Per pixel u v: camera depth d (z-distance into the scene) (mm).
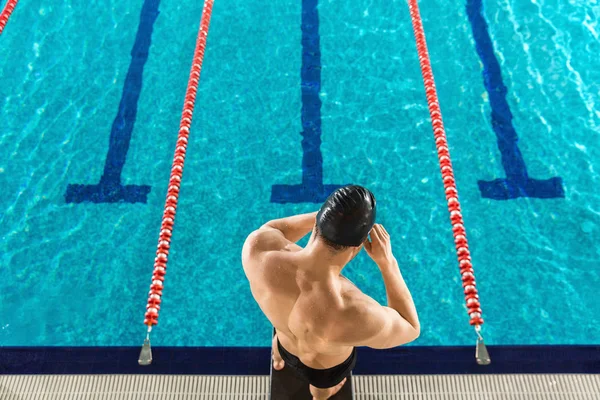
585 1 4516
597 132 3771
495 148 3725
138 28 4461
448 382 2717
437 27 4406
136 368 2873
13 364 2871
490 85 4043
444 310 3088
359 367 2836
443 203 3514
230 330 3033
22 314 3072
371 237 1725
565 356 2875
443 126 3830
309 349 1713
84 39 4375
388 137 3822
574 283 3152
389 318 1560
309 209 3510
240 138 3830
